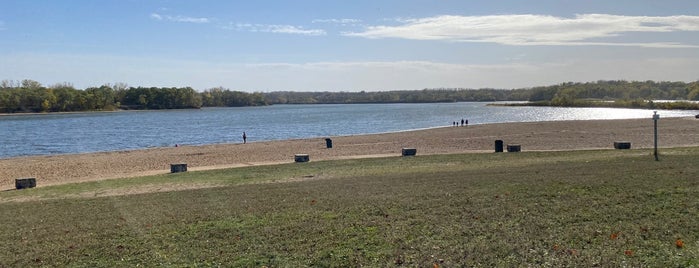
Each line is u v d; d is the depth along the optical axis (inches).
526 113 5457.7
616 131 2378.2
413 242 405.1
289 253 391.2
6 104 6756.9
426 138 2187.5
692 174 695.1
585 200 536.4
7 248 438.0
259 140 2583.7
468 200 565.3
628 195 550.3
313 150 1774.1
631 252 361.7
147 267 370.0
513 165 994.1
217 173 1092.5
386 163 1163.9
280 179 938.1
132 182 993.5
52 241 458.0
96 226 516.7
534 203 534.0
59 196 840.3
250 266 365.4
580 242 390.9
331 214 520.7
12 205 733.9
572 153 1230.9
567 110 6181.1
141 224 514.0
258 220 506.6
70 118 5561.0
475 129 2699.3
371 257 372.5
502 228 437.7
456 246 389.1
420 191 649.0
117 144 2516.0
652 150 1218.6
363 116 5221.5
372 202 579.5
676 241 382.9
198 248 412.5
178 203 653.9
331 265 359.9
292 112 6953.7
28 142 2652.6
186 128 3656.5
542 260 351.9
